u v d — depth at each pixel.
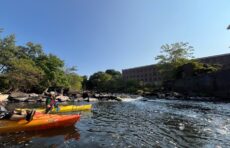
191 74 47.09
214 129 10.54
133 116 15.34
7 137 8.86
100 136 9.17
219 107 21.33
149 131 10.20
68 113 16.94
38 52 49.75
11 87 36.47
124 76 119.31
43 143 8.08
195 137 9.00
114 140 8.52
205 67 46.44
